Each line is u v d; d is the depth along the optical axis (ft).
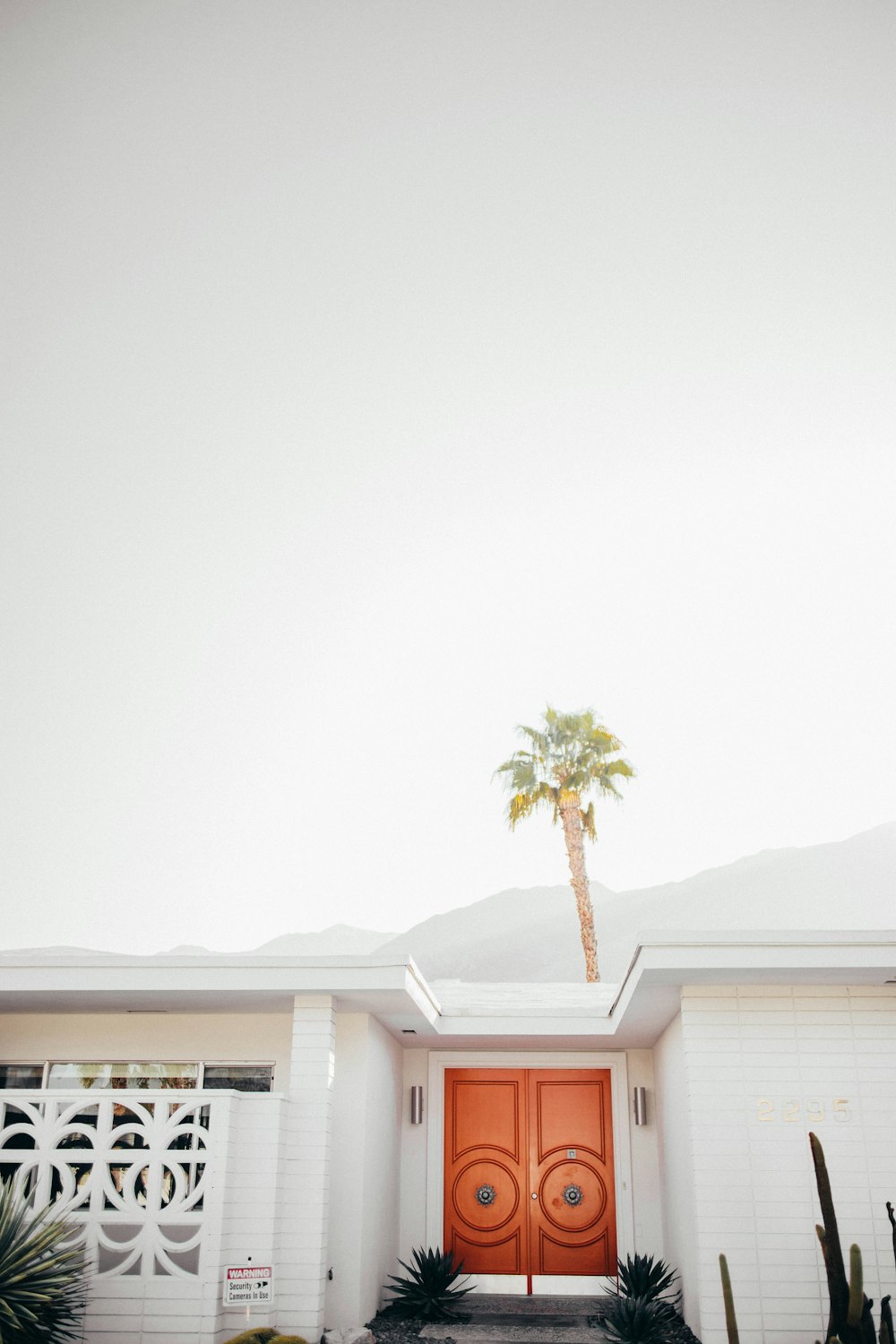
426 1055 46.26
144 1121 30.78
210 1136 30.68
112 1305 29.25
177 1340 28.89
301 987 32.27
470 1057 46.26
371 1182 36.78
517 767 101.50
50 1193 31.32
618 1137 44.65
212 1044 38.68
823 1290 30.25
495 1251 43.91
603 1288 42.96
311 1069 33.04
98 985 32.50
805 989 32.86
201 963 32.55
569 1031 41.42
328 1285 34.27
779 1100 31.89
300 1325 30.58
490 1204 44.50
